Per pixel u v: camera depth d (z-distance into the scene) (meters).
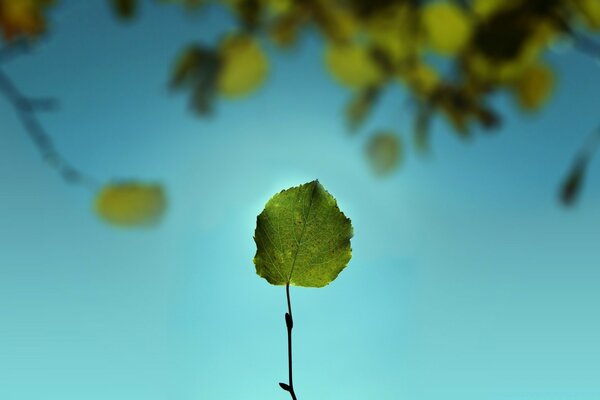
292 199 0.42
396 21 0.94
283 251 0.42
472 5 0.90
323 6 0.97
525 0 0.87
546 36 0.88
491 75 0.93
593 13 0.85
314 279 0.42
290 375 0.41
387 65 0.97
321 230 0.42
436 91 0.96
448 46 0.93
